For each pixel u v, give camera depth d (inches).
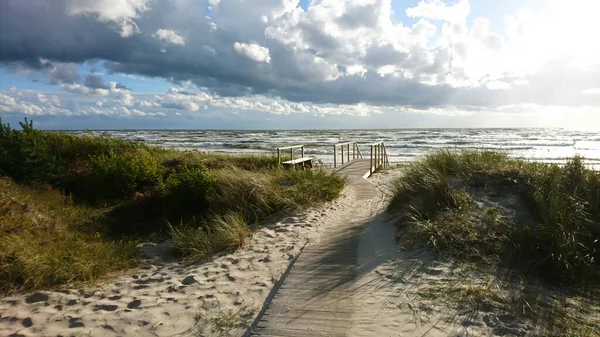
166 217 327.3
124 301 165.8
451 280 169.5
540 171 272.7
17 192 294.8
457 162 310.2
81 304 162.7
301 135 2783.0
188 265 218.8
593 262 185.0
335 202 345.1
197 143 1739.7
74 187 400.8
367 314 144.3
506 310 144.1
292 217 295.6
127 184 387.5
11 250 192.2
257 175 358.9
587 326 135.7
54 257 198.8
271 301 158.6
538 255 189.9
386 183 446.9
